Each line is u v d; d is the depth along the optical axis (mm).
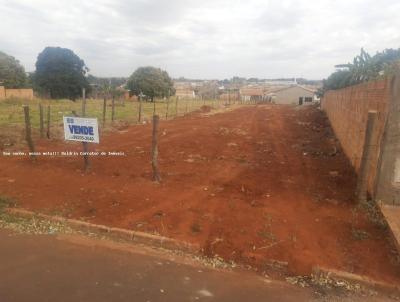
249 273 4812
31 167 9289
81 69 56156
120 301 4027
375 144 7453
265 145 14438
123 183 8141
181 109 35500
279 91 68938
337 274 4711
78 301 3979
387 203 6805
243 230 5875
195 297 4191
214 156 11828
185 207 6793
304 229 5973
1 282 4289
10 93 45000
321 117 27906
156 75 55625
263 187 8250
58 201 6895
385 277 4676
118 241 5539
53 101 39219
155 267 4816
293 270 4871
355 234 5793
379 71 13266
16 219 6148
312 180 8930
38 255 4992
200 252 5281
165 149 12711
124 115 24125
